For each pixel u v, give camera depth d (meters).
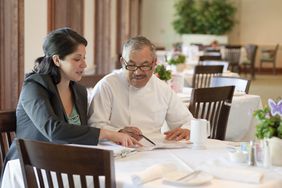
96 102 2.60
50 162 1.77
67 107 2.48
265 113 2.12
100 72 8.67
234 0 15.90
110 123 2.62
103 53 8.68
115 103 2.60
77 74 2.40
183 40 15.68
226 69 7.45
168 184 1.78
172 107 2.70
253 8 15.87
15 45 4.13
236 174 1.84
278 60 15.96
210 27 15.52
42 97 2.29
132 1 13.74
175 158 2.15
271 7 15.80
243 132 4.11
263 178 1.87
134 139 2.34
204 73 6.03
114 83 2.62
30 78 2.36
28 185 1.86
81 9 6.86
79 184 1.90
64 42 2.35
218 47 13.38
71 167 1.73
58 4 5.87
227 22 15.51
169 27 16.06
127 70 2.50
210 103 3.29
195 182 1.76
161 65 4.13
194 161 2.11
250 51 14.02
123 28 11.73
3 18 4.09
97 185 1.73
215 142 2.47
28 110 2.29
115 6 11.14
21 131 2.36
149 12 16.06
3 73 4.13
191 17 15.62
